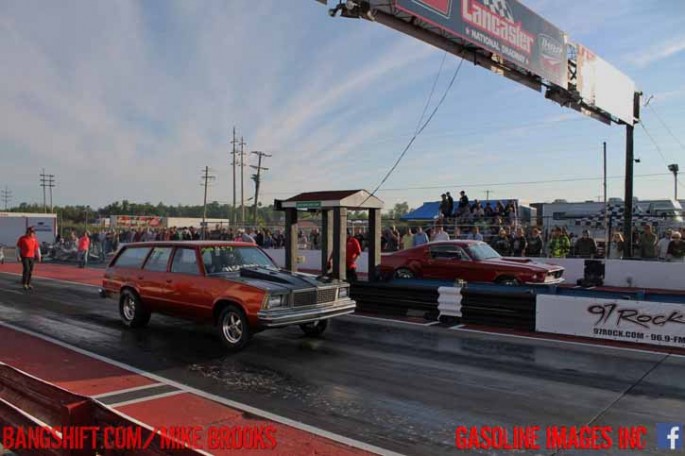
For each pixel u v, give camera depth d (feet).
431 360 22.66
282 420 15.40
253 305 23.27
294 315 23.71
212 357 23.02
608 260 50.44
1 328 29.27
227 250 27.63
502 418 15.76
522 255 55.31
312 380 19.56
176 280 26.66
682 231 54.13
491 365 21.86
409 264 44.75
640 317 26.04
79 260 73.05
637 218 66.90
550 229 59.16
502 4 39.50
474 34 36.78
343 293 27.04
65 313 34.47
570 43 48.85
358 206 36.50
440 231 55.47
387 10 32.07
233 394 17.87
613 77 56.13
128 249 30.66
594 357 23.30
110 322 31.32
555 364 22.06
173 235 84.07
